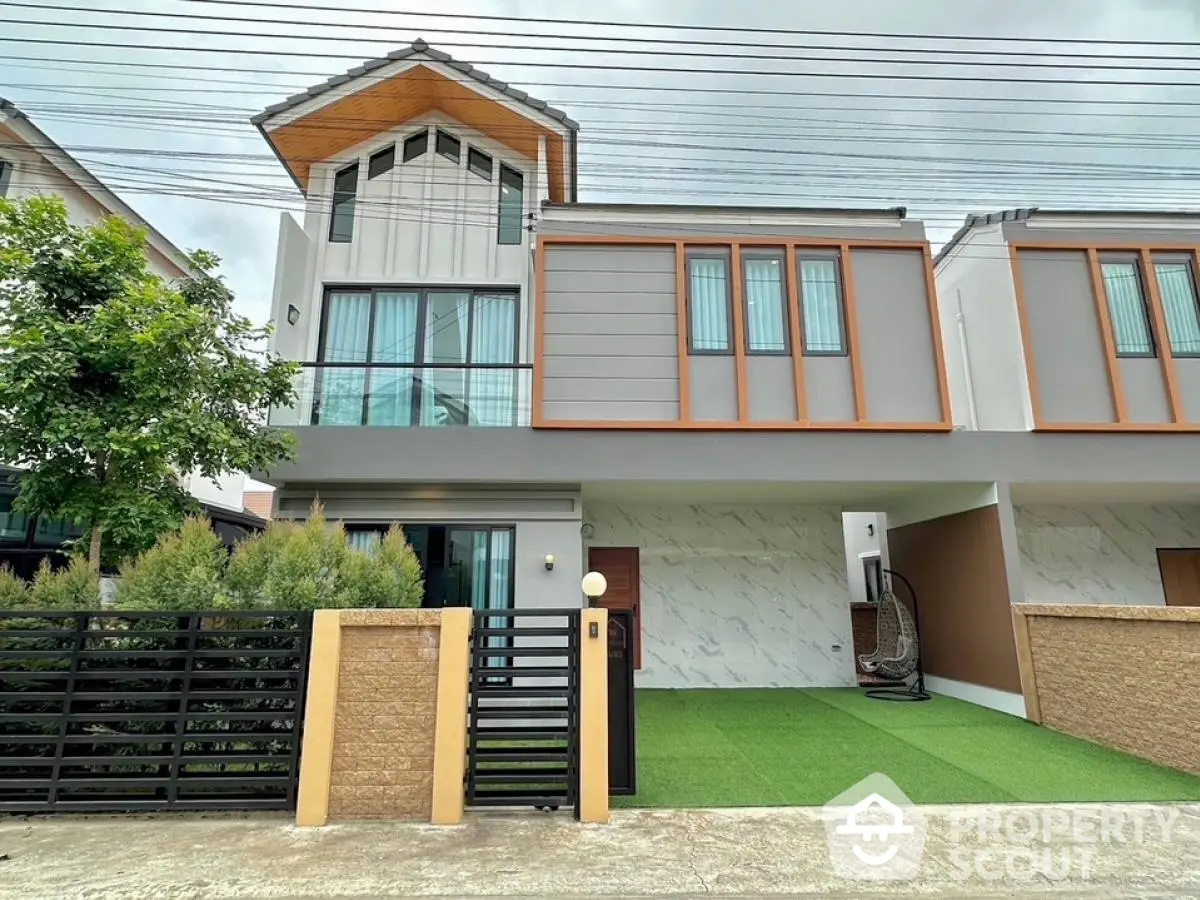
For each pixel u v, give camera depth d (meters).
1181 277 8.30
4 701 4.48
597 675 4.46
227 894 3.30
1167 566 9.74
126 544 5.96
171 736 4.41
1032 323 8.05
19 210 5.88
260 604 4.96
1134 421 7.84
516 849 3.81
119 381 5.78
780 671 9.40
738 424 7.52
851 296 7.98
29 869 3.55
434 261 9.20
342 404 7.57
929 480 7.63
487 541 7.70
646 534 9.67
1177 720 5.34
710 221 8.13
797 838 3.97
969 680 8.24
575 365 7.69
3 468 7.56
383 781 4.30
